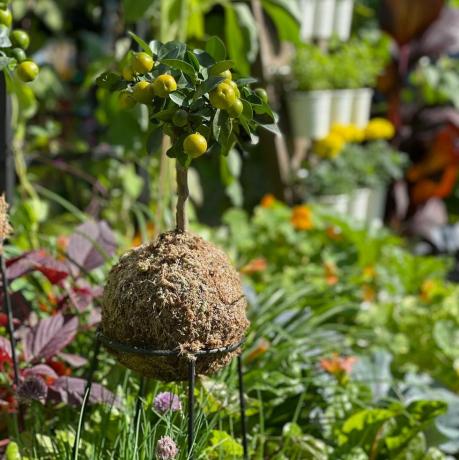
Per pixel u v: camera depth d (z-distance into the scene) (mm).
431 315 3318
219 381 2467
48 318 2369
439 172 6047
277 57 4766
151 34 3906
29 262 2393
